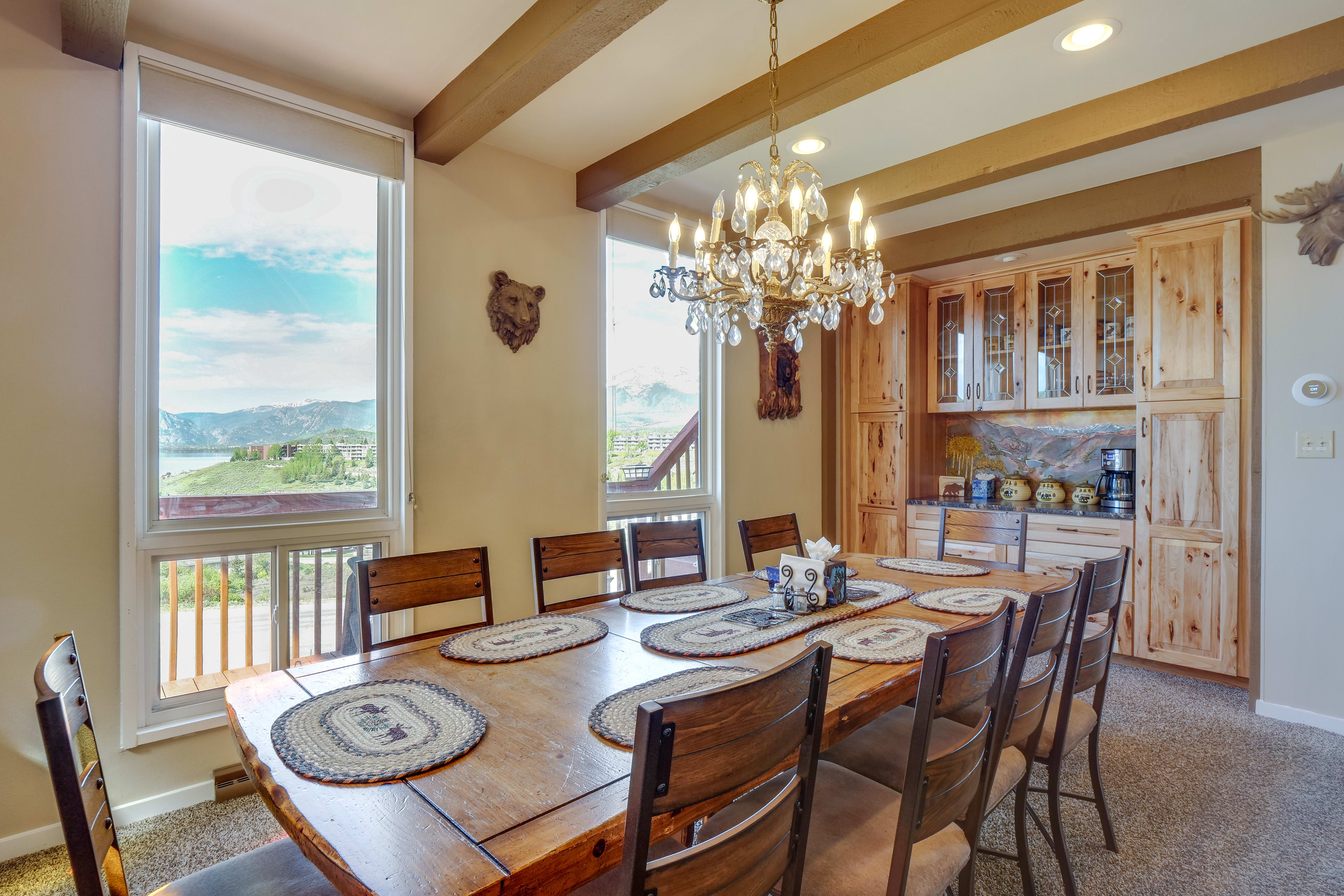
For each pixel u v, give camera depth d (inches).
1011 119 103.7
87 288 79.5
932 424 187.3
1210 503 127.0
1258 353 113.3
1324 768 94.7
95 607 80.1
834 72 83.8
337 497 100.7
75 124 78.6
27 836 75.5
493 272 114.3
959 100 97.9
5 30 74.7
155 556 85.3
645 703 29.6
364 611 70.5
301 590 96.9
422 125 103.1
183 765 85.9
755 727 34.0
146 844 77.4
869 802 55.1
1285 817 82.6
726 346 155.9
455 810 36.4
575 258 126.0
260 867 47.0
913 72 81.0
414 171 105.3
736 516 157.6
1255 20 78.9
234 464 91.8
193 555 88.2
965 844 53.7
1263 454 113.0
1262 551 113.3
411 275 104.3
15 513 75.3
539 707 50.5
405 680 56.6
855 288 78.0
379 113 102.6
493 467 114.2
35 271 76.3
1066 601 60.1
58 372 77.7
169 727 84.3
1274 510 112.2
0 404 74.4
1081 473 167.3
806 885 46.1
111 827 45.8
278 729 46.3
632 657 62.4
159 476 86.2
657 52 87.1
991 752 53.8
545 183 121.6
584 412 127.2
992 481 177.9
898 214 144.2
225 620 90.8
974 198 134.6
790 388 170.1
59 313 77.7
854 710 51.4
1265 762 96.9
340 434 100.8
